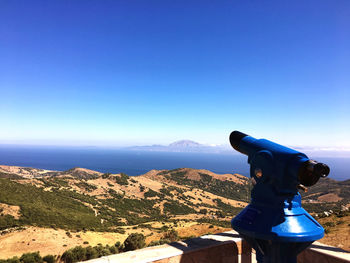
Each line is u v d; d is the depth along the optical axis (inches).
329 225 602.2
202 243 113.7
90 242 1587.1
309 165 68.1
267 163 80.5
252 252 123.9
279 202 79.1
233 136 104.6
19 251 1325.0
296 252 77.6
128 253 100.6
